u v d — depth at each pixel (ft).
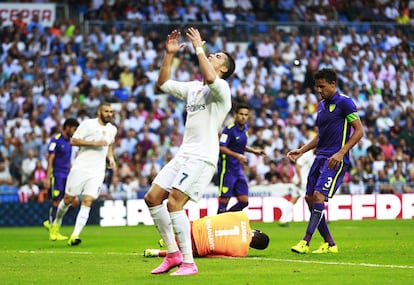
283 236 145.07
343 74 277.64
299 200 202.49
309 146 107.34
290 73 271.90
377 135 257.96
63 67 248.52
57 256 105.19
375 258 96.02
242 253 99.81
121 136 231.50
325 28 287.07
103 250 116.37
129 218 197.67
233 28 279.28
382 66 284.20
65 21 262.47
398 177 233.76
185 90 78.79
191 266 78.13
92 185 132.05
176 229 77.15
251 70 266.16
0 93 236.43
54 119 232.32
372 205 202.90
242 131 135.23
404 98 278.67
